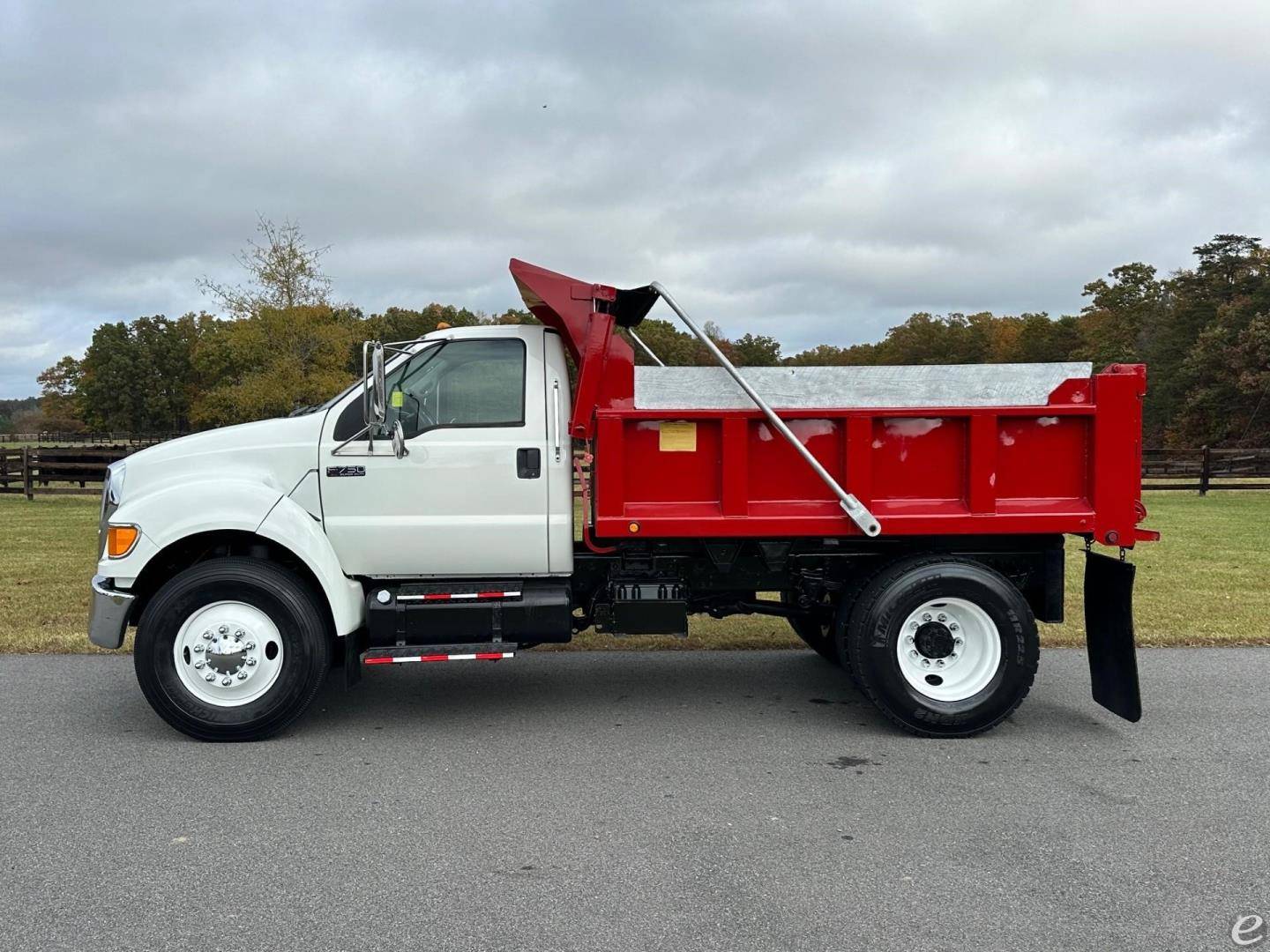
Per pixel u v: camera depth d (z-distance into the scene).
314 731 5.22
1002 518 5.15
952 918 3.10
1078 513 5.16
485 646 5.12
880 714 5.52
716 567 5.58
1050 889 3.30
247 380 36.50
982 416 5.11
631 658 6.95
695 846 3.68
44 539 13.32
